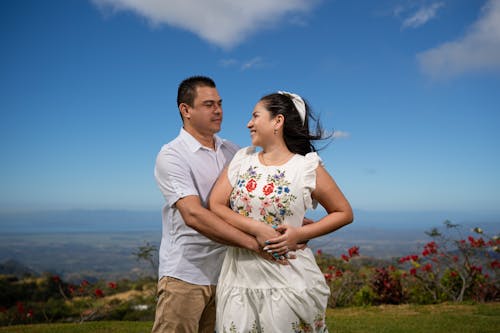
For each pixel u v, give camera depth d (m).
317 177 1.99
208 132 2.60
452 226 7.81
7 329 5.74
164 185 2.43
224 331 1.99
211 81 2.62
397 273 8.00
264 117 2.09
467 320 5.60
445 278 7.82
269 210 1.98
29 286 13.55
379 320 5.80
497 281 7.51
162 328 2.51
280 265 1.97
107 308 8.55
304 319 1.95
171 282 2.51
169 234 2.58
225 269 2.13
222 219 2.08
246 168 2.13
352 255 8.06
